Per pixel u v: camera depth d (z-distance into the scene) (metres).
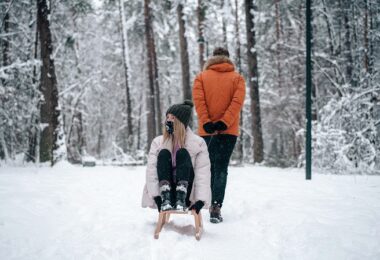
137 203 5.54
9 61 14.84
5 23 14.80
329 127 11.38
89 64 25.12
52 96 12.16
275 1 21.69
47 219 4.46
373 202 5.21
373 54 15.07
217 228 4.23
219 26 23.78
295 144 23.70
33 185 6.83
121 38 25.70
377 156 10.80
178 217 4.69
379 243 3.46
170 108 4.09
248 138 26.09
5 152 13.70
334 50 16.98
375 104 11.88
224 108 4.75
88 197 5.89
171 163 3.93
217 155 4.68
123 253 3.31
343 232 3.77
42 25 12.23
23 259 3.18
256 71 16.06
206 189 3.91
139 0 24.14
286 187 6.71
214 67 4.82
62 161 11.77
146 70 28.89
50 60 12.26
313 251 3.29
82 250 3.39
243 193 6.24
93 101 27.73
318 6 16.62
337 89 15.47
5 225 4.11
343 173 10.62
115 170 10.66
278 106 22.92
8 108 13.64
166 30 24.62
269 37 23.66
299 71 20.55
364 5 15.38
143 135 32.62
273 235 3.82
